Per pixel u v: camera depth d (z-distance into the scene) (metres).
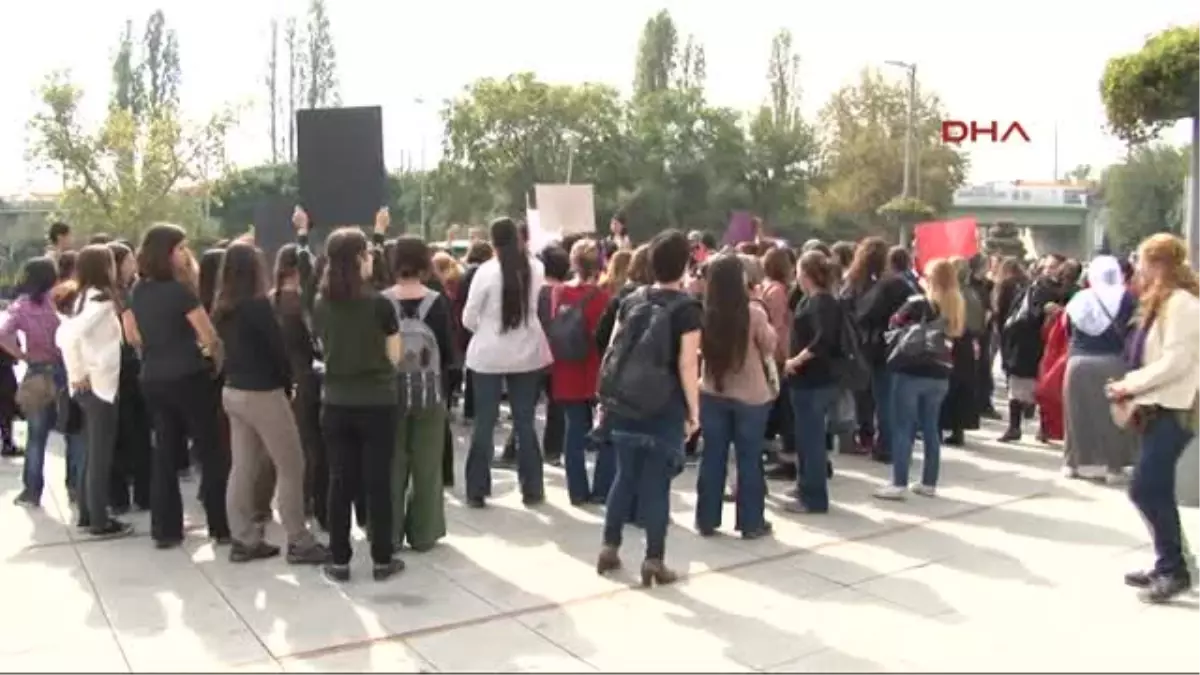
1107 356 8.41
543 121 69.31
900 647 5.00
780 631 5.22
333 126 8.62
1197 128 7.59
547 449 9.34
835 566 6.29
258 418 6.12
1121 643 5.05
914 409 7.86
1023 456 9.66
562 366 7.64
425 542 6.57
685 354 5.79
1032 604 5.62
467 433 10.60
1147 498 5.70
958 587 5.90
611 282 8.36
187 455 7.82
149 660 4.88
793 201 72.06
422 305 6.64
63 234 9.04
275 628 5.27
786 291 8.21
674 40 80.25
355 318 5.73
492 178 70.06
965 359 10.05
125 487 7.54
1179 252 5.71
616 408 5.82
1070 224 82.25
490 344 7.49
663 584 5.93
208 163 39.94
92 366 6.77
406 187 74.19
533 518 7.39
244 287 6.04
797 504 7.58
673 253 5.87
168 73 63.97
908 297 8.74
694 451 9.41
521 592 5.81
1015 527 7.14
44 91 37.62
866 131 63.09
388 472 5.95
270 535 6.99
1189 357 5.50
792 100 78.25
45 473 9.08
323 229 8.69
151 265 6.37
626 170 70.19
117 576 6.12
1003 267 12.09
